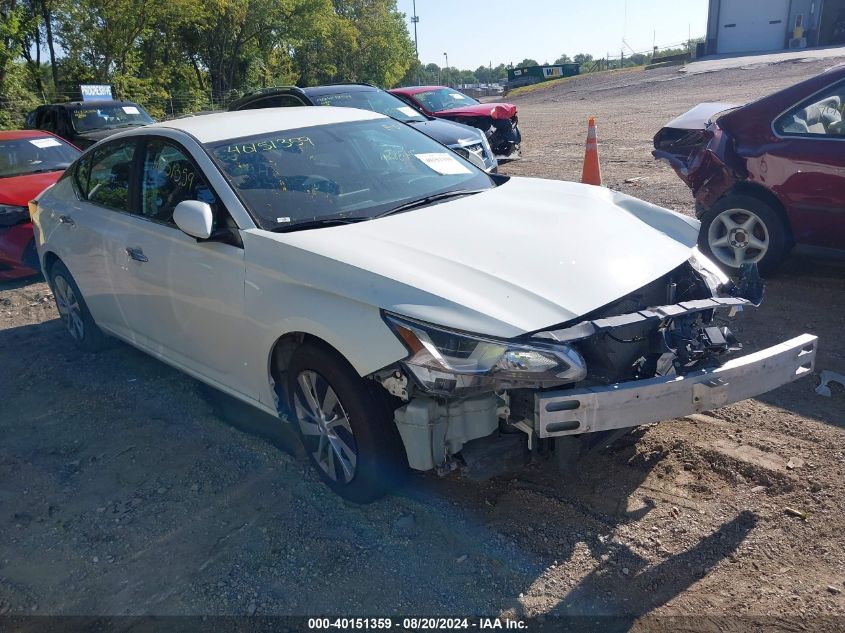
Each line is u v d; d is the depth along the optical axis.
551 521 3.23
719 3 36.72
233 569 3.12
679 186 8.99
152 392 4.91
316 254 3.30
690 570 2.88
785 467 3.43
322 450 3.54
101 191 4.98
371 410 3.17
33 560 3.32
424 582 2.95
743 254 5.82
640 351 3.14
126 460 4.10
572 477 3.52
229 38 40.75
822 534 3.00
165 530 3.44
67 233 5.21
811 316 5.07
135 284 4.47
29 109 24.53
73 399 4.92
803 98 5.38
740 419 3.89
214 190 3.86
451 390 2.86
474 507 3.39
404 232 3.51
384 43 58.22
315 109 4.86
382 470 3.24
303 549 3.21
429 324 2.89
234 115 4.73
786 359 3.16
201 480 3.83
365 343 3.03
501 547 3.10
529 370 2.76
